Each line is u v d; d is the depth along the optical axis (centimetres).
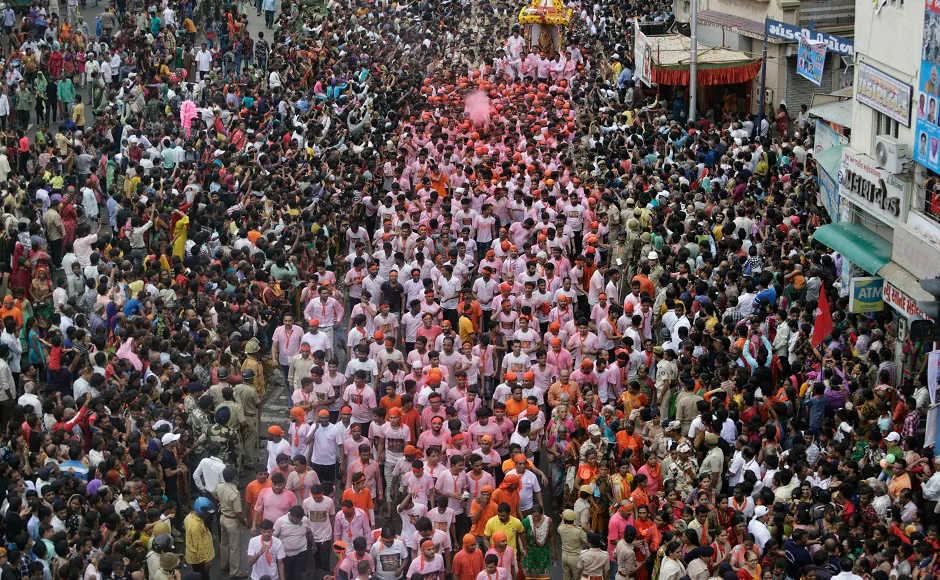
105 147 3638
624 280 2867
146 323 2372
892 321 2394
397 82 4738
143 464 1930
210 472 1986
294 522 1855
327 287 2502
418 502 1902
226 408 2112
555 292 2681
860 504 1834
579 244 3161
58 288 2591
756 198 3139
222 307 2441
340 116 4228
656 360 2344
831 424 2045
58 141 3544
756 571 1697
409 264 2773
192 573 1717
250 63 5328
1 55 4744
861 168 2547
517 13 6294
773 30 3700
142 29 5244
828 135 3183
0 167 3438
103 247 2831
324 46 5241
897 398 2139
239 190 3288
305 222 2955
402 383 2323
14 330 2459
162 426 2050
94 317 2556
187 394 2127
